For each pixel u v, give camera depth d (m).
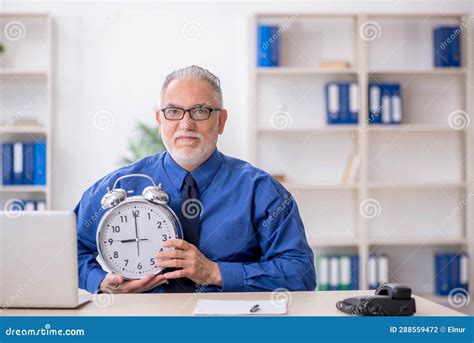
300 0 4.60
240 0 4.54
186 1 4.52
